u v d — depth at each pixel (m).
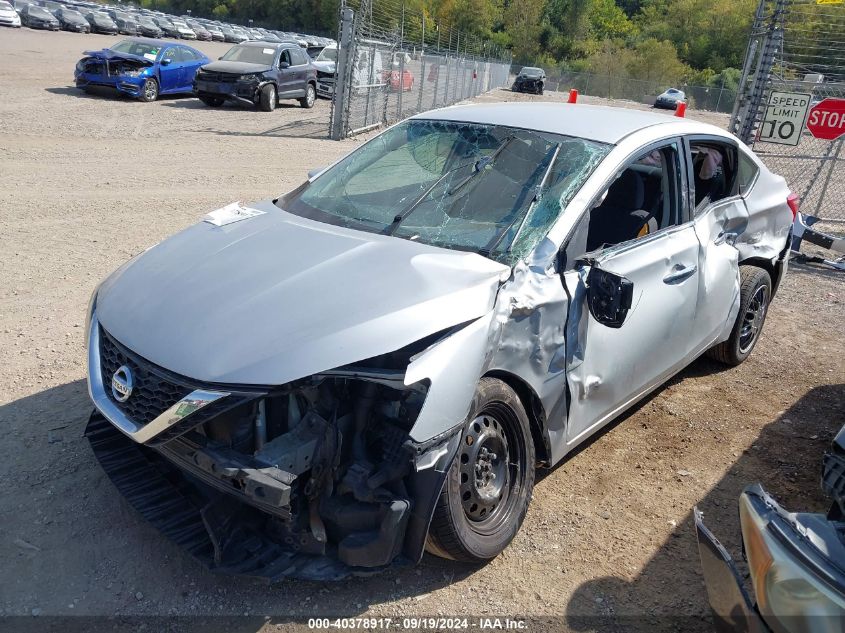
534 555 3.30
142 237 7.41
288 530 2.74
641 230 3.95
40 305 5.48
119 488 2.96
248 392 2.57
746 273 5.16
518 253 3.25
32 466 3.59
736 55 81.62
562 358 3.30
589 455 4.18
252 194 9.85
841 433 2.73
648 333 3.86
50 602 2.81
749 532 2.24
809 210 11.68
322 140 15.70
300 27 85.50
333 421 2.73
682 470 4.09
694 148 4.52
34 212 8.08
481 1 75.50
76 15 42.78
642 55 74.81
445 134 4.08
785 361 5.74
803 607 1.99
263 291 2.92
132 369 2.80
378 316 2.75
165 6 97.06
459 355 2.77
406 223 3.52
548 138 3.81
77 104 17.33
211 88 18.89
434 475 2.72
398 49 20.14
